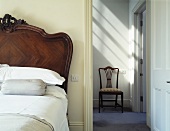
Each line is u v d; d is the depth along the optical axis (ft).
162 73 7.55
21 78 7.15
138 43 13.80
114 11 16.01
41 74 7.34
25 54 8.61
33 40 8.63
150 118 9.78
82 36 8.80
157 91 8.16
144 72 13.78
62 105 5.93
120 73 15.87
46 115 3.87
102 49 15.93
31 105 4.49
